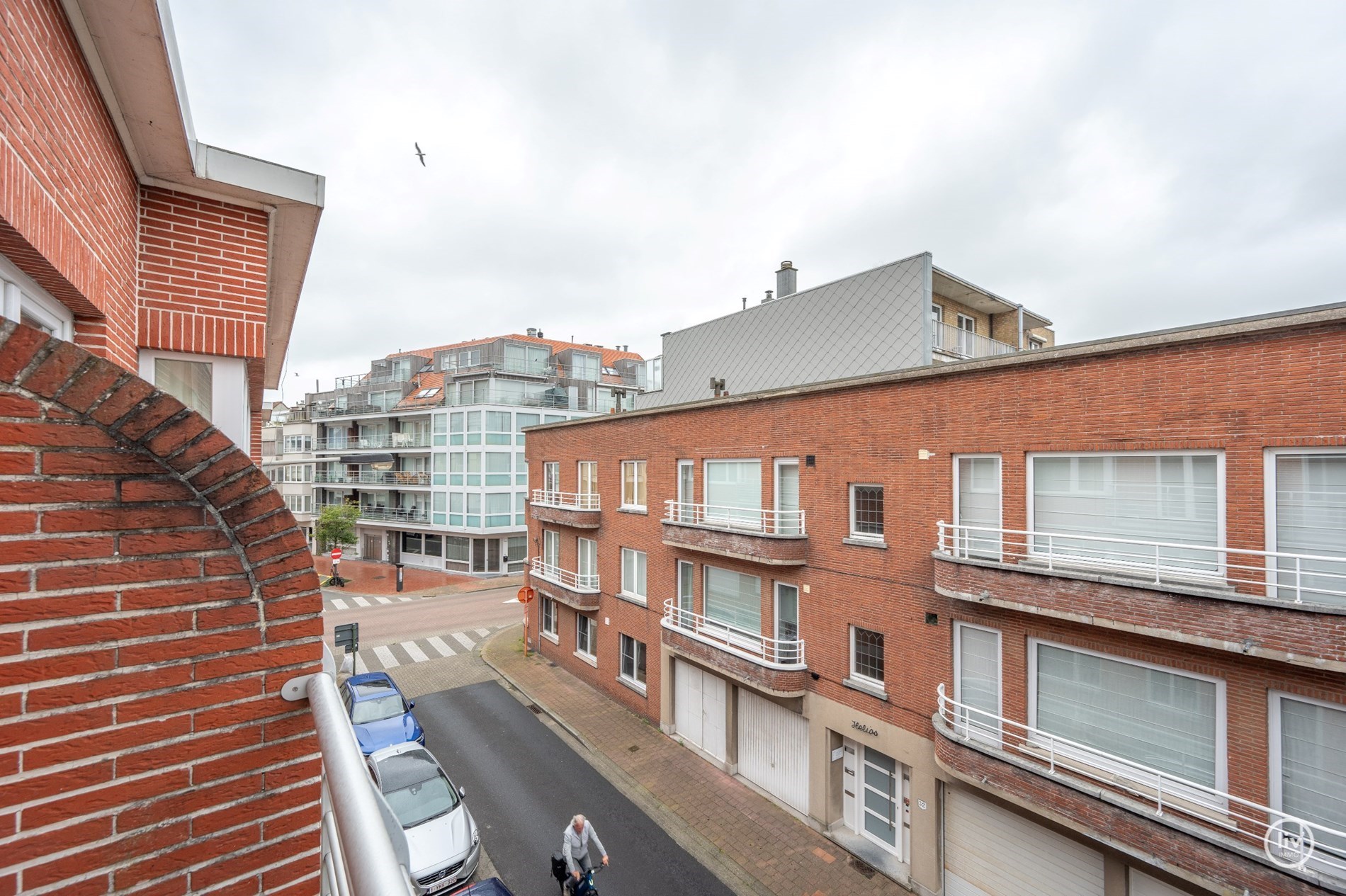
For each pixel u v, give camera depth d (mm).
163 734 2104
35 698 1881
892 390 10875
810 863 11398
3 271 2795
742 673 13117
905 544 10695
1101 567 8398
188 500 2170
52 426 1916
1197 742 7633
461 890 8977
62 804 1922
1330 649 6277
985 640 9750
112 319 4117
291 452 50969
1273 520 7055
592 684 19859
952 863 10320
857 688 11477
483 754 15398
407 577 37969
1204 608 7070
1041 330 28484
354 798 1513
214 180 5047
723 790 13805
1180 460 7801
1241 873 6773
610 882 10875
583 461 20516
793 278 21969
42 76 2844
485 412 37406
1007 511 9289
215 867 2193
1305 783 6863
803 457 12508
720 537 13609
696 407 15164
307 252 6836
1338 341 6586
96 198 3703
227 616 2229
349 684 15578
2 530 1830
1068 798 8117
